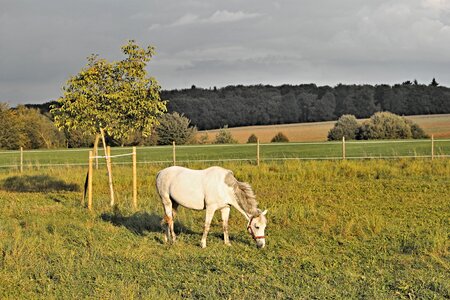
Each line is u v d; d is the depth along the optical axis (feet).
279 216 49.37
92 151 58.90
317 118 339.57
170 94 338.95
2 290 29.01
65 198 65.36
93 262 34.65
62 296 28.76
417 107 342.85
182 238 41.98
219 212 52.08
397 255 37.22
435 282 30.37
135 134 195.42
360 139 204.85
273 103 335.26
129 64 57.41
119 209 53.26
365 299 28.02
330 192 66.18
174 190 40.24
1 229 43.80
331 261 35.47
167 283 30.81
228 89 346.95
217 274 32.58
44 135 209.77
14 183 79.56
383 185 71.31
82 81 57.21
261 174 82.33
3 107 207.31
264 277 31.96
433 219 48.96
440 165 85.92
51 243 39.29
